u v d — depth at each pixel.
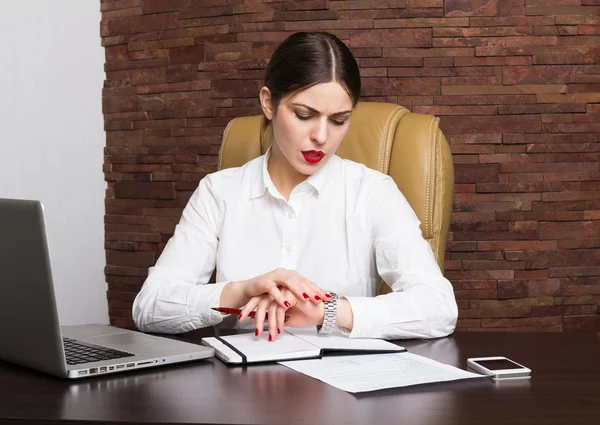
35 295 1.00
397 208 1.65
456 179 2.50
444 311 1.39
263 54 2.62
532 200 2.48
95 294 2.97
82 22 2.88
